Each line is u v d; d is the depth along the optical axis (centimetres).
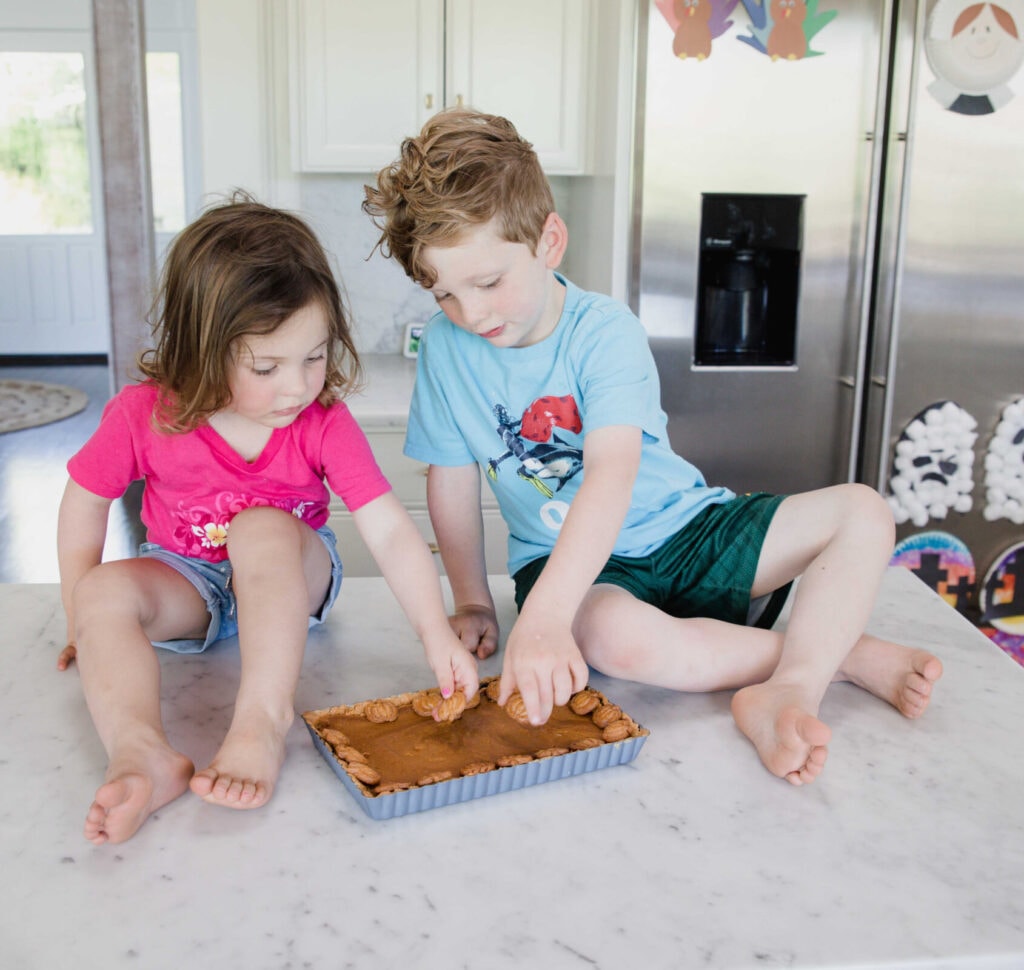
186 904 87
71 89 802
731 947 83
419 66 276
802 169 248
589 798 104
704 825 100
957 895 90
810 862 94
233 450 132
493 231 118
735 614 139
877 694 127
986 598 276
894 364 256
